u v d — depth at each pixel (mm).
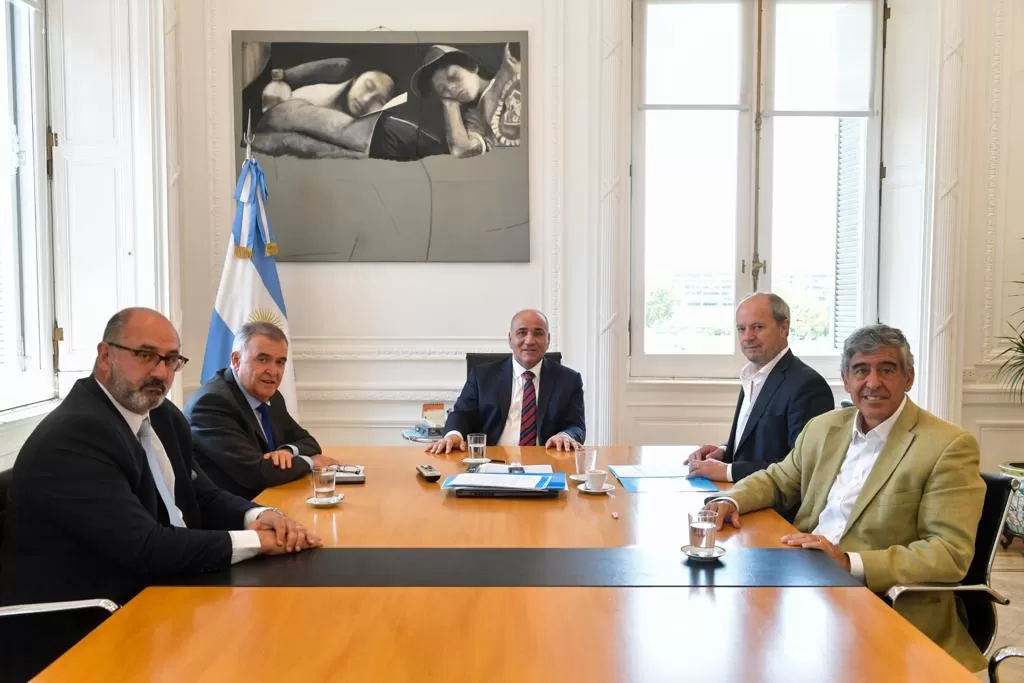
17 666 1945
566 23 4953
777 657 1387
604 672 1327
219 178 4922
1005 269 5051
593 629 1502
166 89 4414
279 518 2066
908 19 5043
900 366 2244
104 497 1936
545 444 3557
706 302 5293
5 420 3617
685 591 1703
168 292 4453
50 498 1939
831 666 1353
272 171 4930
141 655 1389
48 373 4297
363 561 1902
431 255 4984
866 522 2221
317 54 4910
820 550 2016
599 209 4953
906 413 2277
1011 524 4398
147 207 4398
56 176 4348
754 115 5230
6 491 2139
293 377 4723
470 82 4938
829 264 5305
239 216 4645
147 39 4352
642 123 5234
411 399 5023
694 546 1912
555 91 4953
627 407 5176
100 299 4402
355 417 5031
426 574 1807
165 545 1855
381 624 1525
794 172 5273
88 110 4363
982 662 2078
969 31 4816
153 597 1677
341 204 4957
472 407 3789
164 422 2389
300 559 1924
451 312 5031
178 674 1314
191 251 4898
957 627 2109
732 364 5289
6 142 4082
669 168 5250
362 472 2814
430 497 2541
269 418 3150
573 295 5035
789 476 2600
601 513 2346
